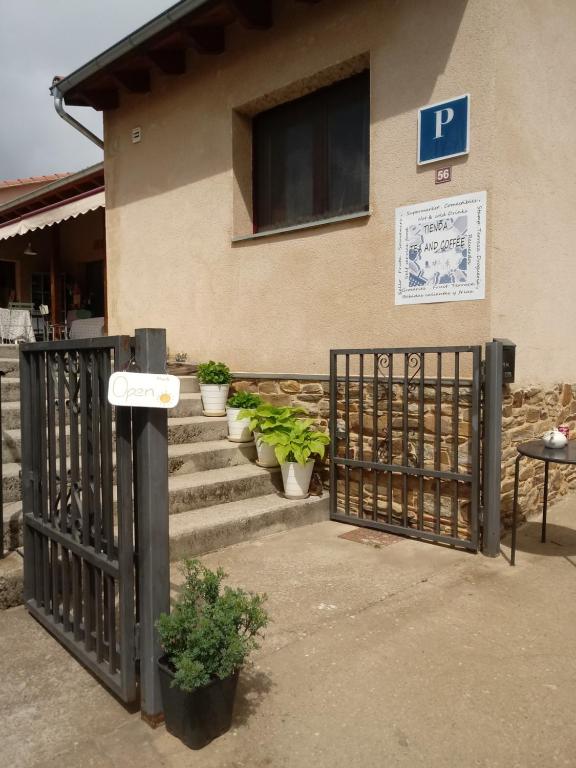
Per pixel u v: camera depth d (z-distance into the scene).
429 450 4.55
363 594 3.53
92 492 2.64
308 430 5.07
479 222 4.25
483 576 3.82
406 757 2.15
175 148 6.62
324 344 5.27
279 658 2.81
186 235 6.55
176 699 2.19
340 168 5.39
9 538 3.62
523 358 4.70
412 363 4.64
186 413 5.82
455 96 4.35
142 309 7.17
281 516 4.70
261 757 2.15
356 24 4.92
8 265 12.23
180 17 5.38
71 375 2.74
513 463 4.67
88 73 6.47
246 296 5.93
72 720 2.35
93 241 11.55
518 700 2.49
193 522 4.25
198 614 2.28
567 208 5.18
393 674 2.68
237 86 5.88
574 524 4.96
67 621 2.88
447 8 4.37
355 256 5.00
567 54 5.07
